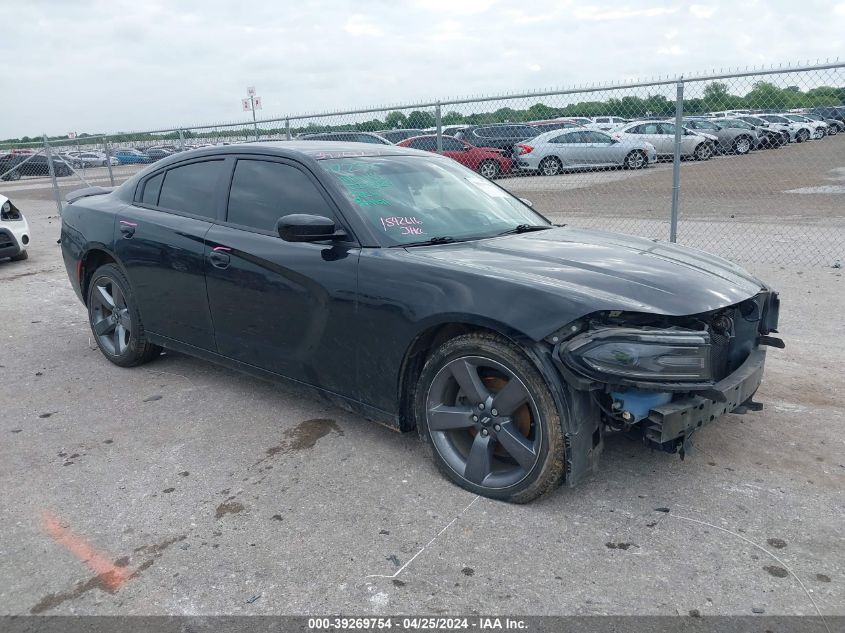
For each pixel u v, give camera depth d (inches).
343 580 106.3
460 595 102.3
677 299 119.3
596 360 110.3
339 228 144.3
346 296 138.4
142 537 119.1
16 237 381.4
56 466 145.5
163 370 202.2
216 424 163.9
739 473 136.1
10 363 213.2
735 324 132.4
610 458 142.8
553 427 116.6
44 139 603.2
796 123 656.4
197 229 168.9
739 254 354.3
